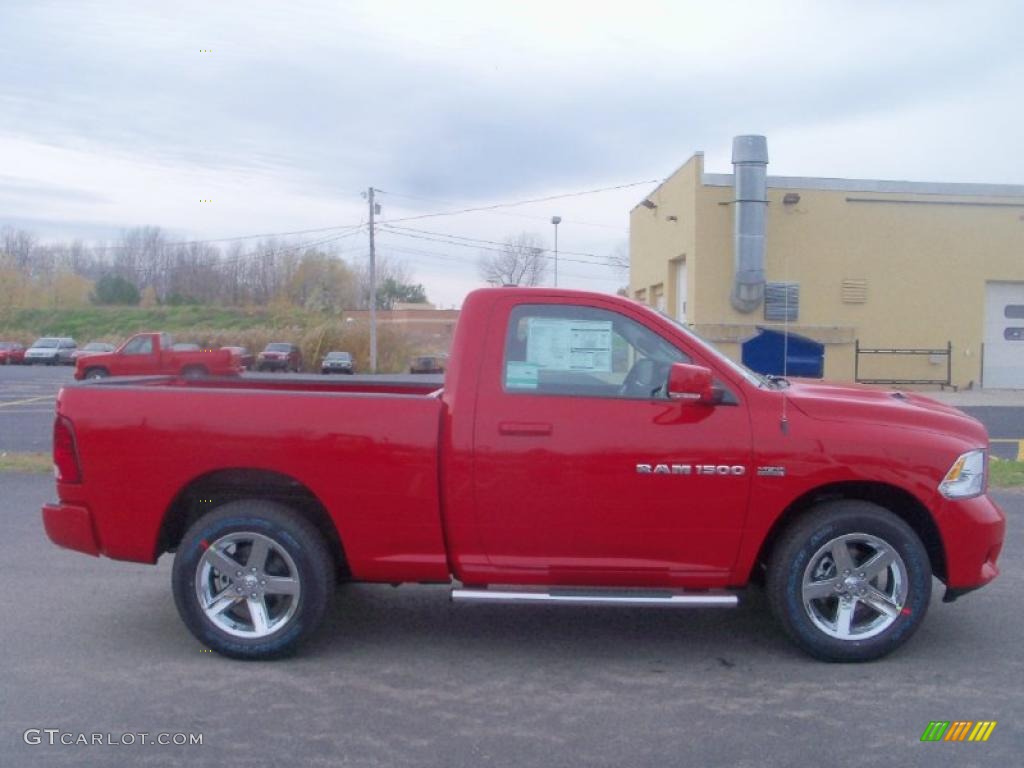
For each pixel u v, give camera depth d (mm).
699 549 5504
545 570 5523
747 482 5434
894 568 5512
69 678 5336
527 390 5555
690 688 5258
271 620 5633
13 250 92062
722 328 26812
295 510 5688
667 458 5422
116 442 5586
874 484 5574
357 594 7023
